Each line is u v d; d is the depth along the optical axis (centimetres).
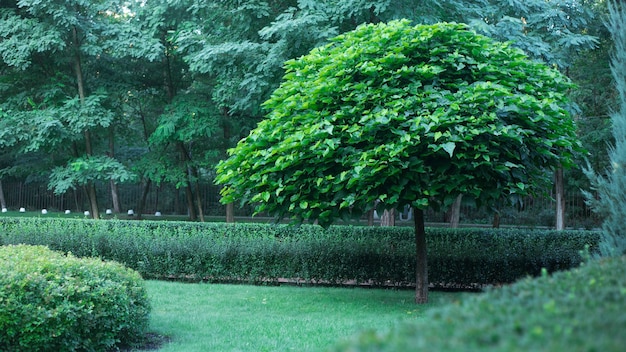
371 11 1280
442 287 1047
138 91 1941
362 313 776
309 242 1071
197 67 1438
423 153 743
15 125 1636
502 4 1380
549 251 1027
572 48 1403
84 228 1200
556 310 203
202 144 1889
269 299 902
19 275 541
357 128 733
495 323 198
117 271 635
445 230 1064
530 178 834
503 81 774
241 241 1107
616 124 573
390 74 782
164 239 1136
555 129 798
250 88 1318
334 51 848
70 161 1752
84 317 549
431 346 174
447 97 739
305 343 609
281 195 817
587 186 1995
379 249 1048
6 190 2858
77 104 1659
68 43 1752
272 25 1266
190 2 1591
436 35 800
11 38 1611
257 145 807
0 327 514
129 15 2016
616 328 181
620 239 547
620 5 598
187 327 704
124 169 1695
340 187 763
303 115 798
